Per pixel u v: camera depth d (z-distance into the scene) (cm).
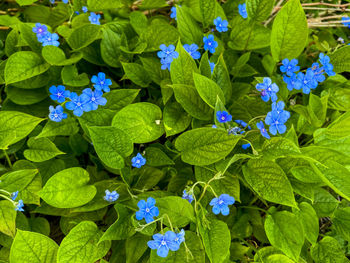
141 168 22
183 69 22
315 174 21
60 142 23
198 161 20
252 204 24
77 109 19
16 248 18
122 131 20
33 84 23
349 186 20
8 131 19
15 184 20
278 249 21
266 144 20
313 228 21
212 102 21
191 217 19
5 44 24
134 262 19
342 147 22
